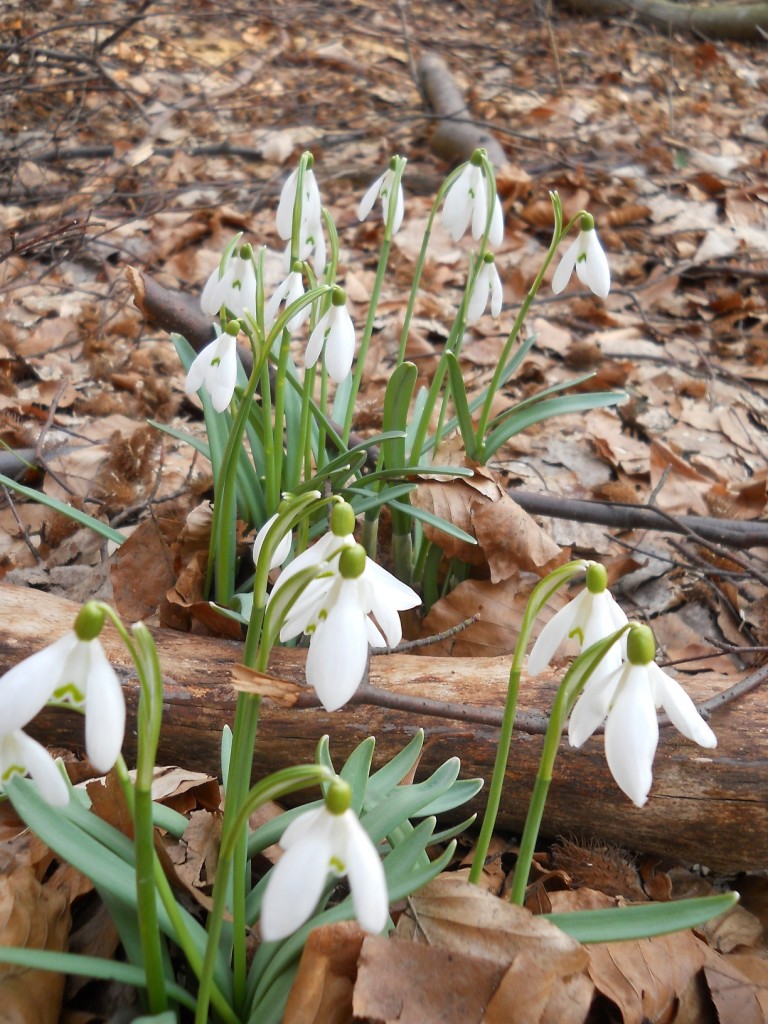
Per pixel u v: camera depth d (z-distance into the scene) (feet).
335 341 1.24
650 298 2.98
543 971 0.96
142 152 3.50
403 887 0.98
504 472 2.15
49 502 1.45
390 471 1.51
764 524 1.85
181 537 1.58
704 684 1.34
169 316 1.87
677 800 1.25
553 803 1.29
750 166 3.96
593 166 3.77
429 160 3.80
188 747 1.31
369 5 5.41
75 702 0.77
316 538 1.53
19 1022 0.99
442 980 0.97
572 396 1.69
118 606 1.51
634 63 5.13
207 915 1.12
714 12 5.51
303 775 0.75
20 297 2.66
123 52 4.21
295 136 3.89
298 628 0.87
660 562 1.93
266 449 1.44
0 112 3.59
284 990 0.98
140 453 1.96
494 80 4.74
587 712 0.86
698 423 2.38
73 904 1.14
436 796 1.08
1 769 0.78
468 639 1.56
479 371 2.56
